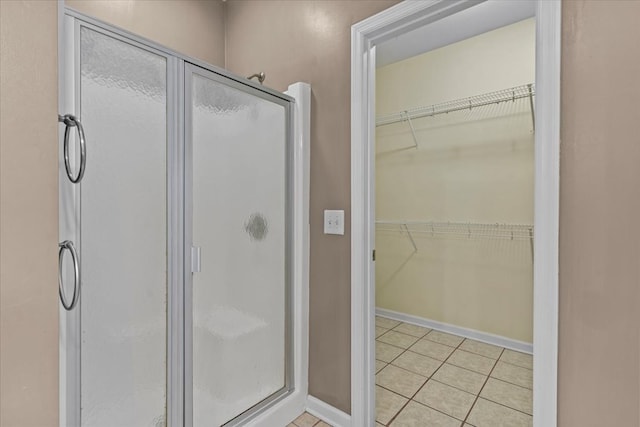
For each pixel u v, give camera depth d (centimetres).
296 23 179
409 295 313
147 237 113
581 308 100
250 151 148
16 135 48
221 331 138
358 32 150
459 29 259
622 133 93
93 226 99
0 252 46
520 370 224
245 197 146
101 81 100
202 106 130
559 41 102
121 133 106
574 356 101
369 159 155
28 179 49
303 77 175
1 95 46
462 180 280
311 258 172
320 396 169
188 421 124
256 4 202
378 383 207
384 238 330
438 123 292
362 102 151
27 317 49
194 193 127
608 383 96
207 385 132
